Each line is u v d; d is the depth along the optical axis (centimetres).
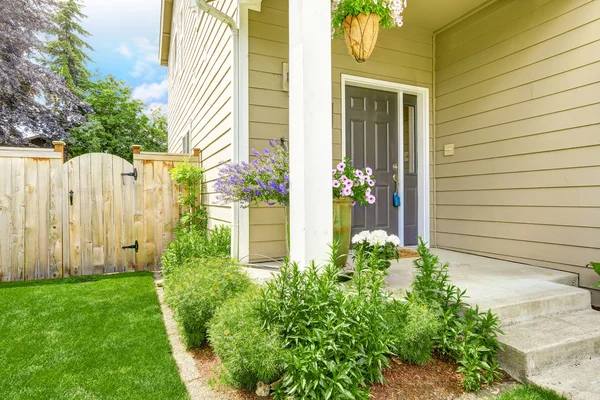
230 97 367
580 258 297
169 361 210
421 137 454
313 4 200
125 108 1698
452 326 204
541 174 328
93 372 196
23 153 448
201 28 586
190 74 713
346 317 168
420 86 444
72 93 1395
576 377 186
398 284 272
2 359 211
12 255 441
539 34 329
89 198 478
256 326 174
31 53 1267
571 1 303
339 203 270
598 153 284
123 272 488
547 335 208
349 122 412
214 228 436
